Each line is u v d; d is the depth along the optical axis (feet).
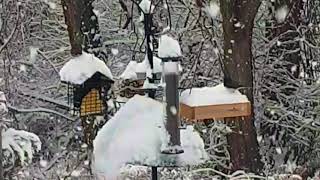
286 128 34.47
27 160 24.18
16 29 33.04
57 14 38.83
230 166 24.82
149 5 13.08
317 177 31.01
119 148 11.61
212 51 33.24
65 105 36.22
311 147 34.27
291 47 34.96
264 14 35.35
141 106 12.39
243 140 24.14
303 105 34.60
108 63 35.17
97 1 38.27
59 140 38.22
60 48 37.50
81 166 29.50
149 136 11.71
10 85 34.65
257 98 33.78
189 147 12.02
